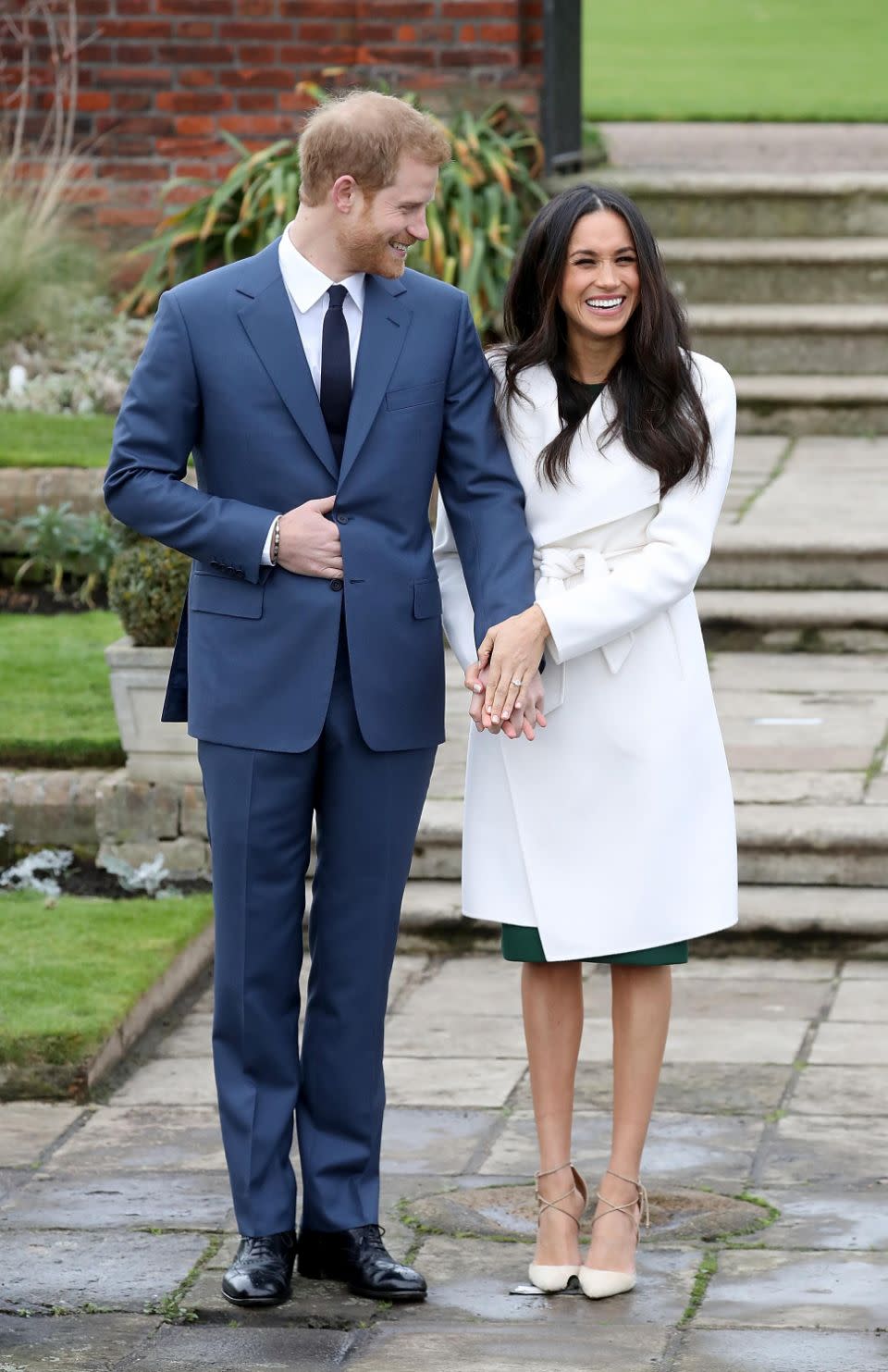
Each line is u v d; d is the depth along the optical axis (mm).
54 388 31750
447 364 12844
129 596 20828
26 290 33250
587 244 12617
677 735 13117
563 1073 13258
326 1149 13203
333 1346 12258
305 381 12539
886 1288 12945
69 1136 15664
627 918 12992
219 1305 12844
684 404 12828
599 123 46344
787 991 18812
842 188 37062
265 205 33500
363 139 12141
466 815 13500
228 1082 13109
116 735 21844
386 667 12695
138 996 17562
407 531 12844
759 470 31406
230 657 12742
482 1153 15258
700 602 26484
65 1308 12812
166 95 35125
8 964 18109
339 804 12891
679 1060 17031
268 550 12469
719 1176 14742
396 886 13086
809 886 20391
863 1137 15398
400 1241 13844
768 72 58062
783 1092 16312
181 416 12695
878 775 21594
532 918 13141
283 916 12969
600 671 13031
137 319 34562
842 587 26969
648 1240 13742
